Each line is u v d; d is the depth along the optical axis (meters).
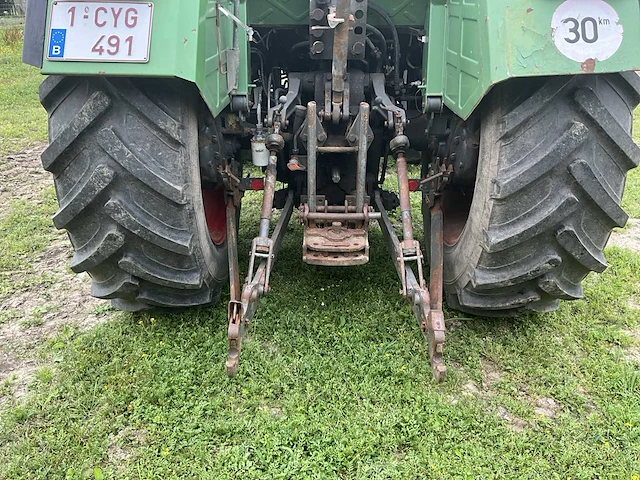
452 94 2.54
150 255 2.47
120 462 2.20
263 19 3.23
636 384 2.59
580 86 2.11
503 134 2.20
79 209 2.30
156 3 2.02
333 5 2.83
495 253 2.39
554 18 1.96
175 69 2.02
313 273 3.58
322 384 2.57
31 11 2.05
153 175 2.23
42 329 3.07
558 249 2.38
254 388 2.54
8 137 6.83
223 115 2.96
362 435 2.28
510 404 2.48
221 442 2.28
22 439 2.28
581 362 2.74
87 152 2.22
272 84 3.56
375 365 2.67
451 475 2.13
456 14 2.48
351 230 2.94
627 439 2.29
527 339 2.92
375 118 3.18
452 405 2.45
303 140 2.98
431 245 2.93
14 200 4.93
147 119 2.20
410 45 3.63
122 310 3.14
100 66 2.01
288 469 2.13
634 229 4.37
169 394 2.51
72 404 2.46
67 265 3.79
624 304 3.26
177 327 2.97
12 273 3.69
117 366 2.67
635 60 1.95
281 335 2.90
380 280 3.49
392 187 5.02
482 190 2.38
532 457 2.21
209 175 2.81
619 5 1.97
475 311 2.96
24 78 10.78
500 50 1.98
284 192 3.49
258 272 2.54
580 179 2.18
